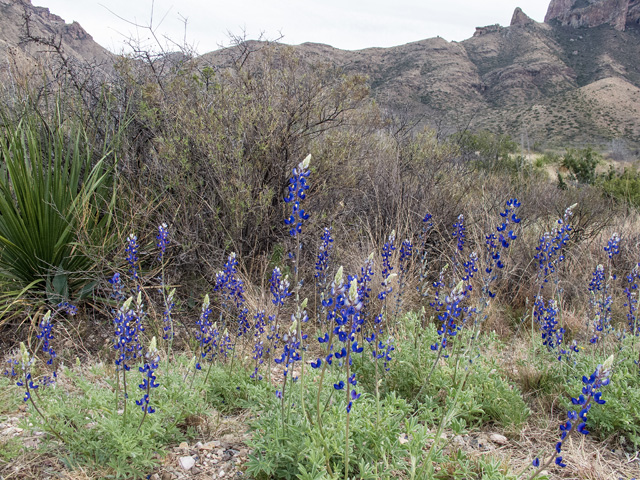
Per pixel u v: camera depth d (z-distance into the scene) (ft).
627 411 10.41
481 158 39.06
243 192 16.29
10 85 17.11
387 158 22.82
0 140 14.15
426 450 9.21
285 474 7.98
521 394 12.16
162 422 9.28
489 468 8.25
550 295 17.69
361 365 11.76
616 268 19.44
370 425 8.30
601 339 13.51
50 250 14.52
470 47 336.70
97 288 15.17
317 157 18.97
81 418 8.55
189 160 17.20
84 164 17.29
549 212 23.75
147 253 15.42
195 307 15.84
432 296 16.80
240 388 10.80
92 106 18.97
